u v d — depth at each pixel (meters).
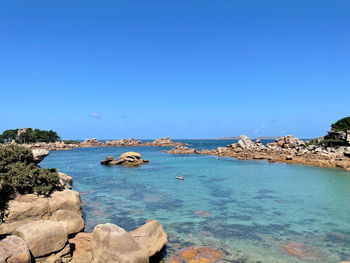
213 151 97.31
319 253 14.59
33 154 20.08
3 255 10.06
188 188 32.31
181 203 25.00
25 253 10.59
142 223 19.20
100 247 11.58
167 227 18.44
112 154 101.00
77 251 13.29
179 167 55.22
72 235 15.87
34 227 12.02
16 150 19.30
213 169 51.75
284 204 24.86
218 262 13.39
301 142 92.75
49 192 18.05
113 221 19.58
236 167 55.06
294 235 17.16
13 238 11.05
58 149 134.88
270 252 14.65
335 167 52.66
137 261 11.32
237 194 29.03
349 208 23.52
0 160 17.98
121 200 26.06
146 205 24.20
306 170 49.56
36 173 18.31
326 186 33.72
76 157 85.06
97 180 38.38
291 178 40.38
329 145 77.81
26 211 15.70
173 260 13.52
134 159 62.53
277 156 72.38
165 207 23.55
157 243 13.61
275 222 19.69
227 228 18.34
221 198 27.16
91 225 18.61
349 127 82.38
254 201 25.91
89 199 26.39
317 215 21.42
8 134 162.38
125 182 36.62
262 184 35.19
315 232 17.70
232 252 14.58
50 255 11.85
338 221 19.95
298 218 20.66
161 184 35.09
